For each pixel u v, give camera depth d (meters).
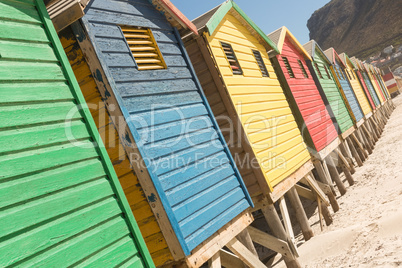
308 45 15.91
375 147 20.50
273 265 9.47
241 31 9.25
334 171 13.05
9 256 2.57
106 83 4.48
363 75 29.09
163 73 5.51
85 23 4.50
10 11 3.26
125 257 3.44
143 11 5.70
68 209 3.08
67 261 2.93
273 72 10.36
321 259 7.71
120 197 3.62
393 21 146.88
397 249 6.18
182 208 4.82
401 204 8.00
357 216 9.20
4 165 2.75
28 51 3.29
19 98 3.04
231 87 7.48
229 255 6.57
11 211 2.69
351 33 167.25
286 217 7.90
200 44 7.23
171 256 4.61
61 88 3.48
